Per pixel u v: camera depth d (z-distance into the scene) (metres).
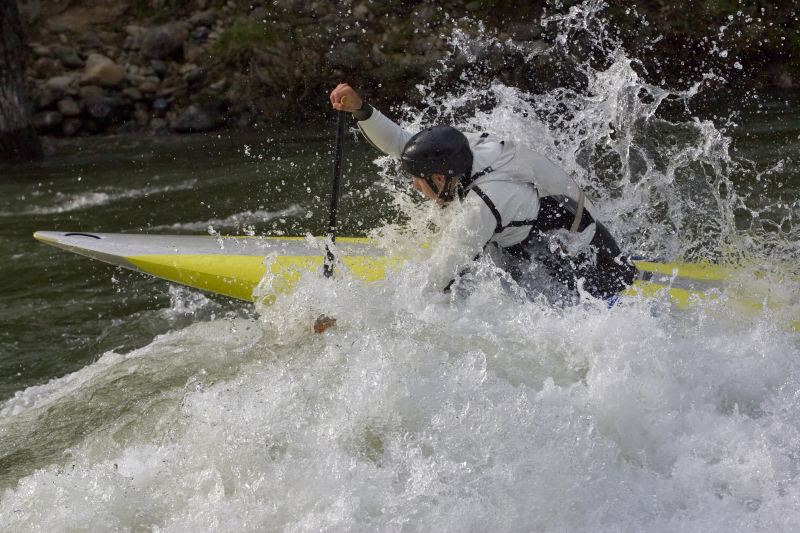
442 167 8.28
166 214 17.53
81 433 8.23
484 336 8.30
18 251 15.62
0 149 22.20
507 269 8.86
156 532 6.62
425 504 6.50
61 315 12.91
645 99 23.00
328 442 7.07
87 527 6.70
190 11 27.36
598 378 7.51
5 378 11.05
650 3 24.55
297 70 24.84
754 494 6.56
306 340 8.63
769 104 22.38
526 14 24.81
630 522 6.36
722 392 7.64
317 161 20.55
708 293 9.78
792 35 24.47
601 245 9.04
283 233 16.03
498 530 6.34
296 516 6.56
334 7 25.72
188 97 25.25
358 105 9.55
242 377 8.23
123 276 14.30
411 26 25.22
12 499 7.10
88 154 22.94
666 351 7.91
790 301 9.59
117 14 27.66
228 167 20.73
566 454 6.78
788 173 16.62
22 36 25.98
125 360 9.92
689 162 16.94
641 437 7.13
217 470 7.05
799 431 7.15
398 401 7.32
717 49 24.19
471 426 7.03
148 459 7.41
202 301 13.23
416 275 8.70
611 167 15.98
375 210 16.86
